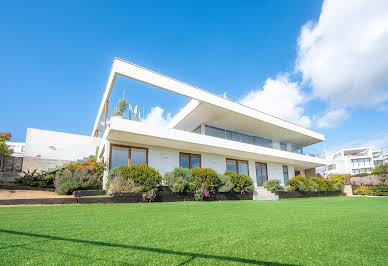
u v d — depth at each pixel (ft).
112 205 24.16
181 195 34.60
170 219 15.15
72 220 13.79
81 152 50.90
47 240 8.96
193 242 9.10
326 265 6.73
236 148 50.67
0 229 10.82
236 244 8.92
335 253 7.97
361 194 68.33
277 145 67.56
